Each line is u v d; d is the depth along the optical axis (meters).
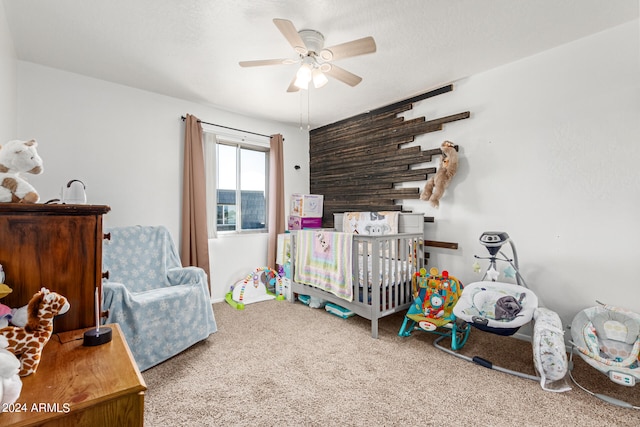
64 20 1.96
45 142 2.60
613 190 2.10
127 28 2.05
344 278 2.73
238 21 1.97
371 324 2.68
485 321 2.00
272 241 3.97
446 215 2.98
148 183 3.14
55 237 1.16
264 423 1.49
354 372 1.97
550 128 2.36
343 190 4.05
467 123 2.82
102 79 2.85
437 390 1.78
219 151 3.78
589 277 2.20
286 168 4.31
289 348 2.31
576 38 2.21
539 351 1.82
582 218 2.22
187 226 3.26
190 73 2.72
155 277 2.56
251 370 1.99
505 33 2.13
